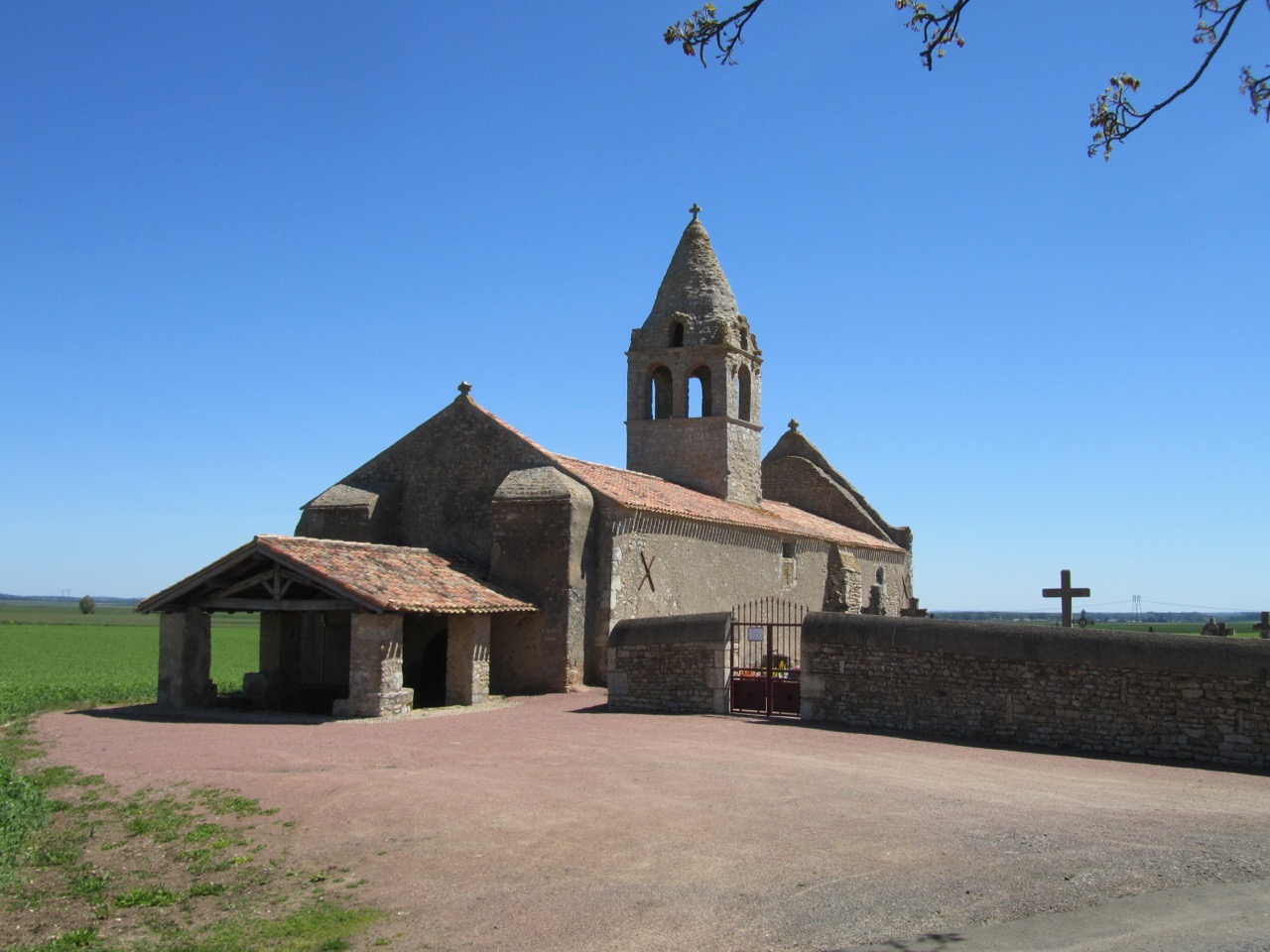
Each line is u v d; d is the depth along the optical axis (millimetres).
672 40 8344
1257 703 15891
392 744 17438
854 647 19344
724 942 8398
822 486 47938
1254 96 7918
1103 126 8094
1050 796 12906
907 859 10062
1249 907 8570
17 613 127500
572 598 25484
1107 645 17109
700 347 35312
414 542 29203
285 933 9367
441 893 10047
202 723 21031
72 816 13656
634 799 12836
